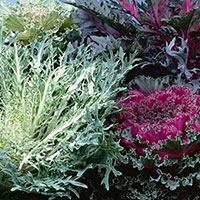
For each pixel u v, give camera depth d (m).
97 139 0.87
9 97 1.08
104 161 0.89
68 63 1.15
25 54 1.17
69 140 0.97
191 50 1.19
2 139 0.95
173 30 1.20
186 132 0.94
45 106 1.04
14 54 1.11
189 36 1.17
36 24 1.60
